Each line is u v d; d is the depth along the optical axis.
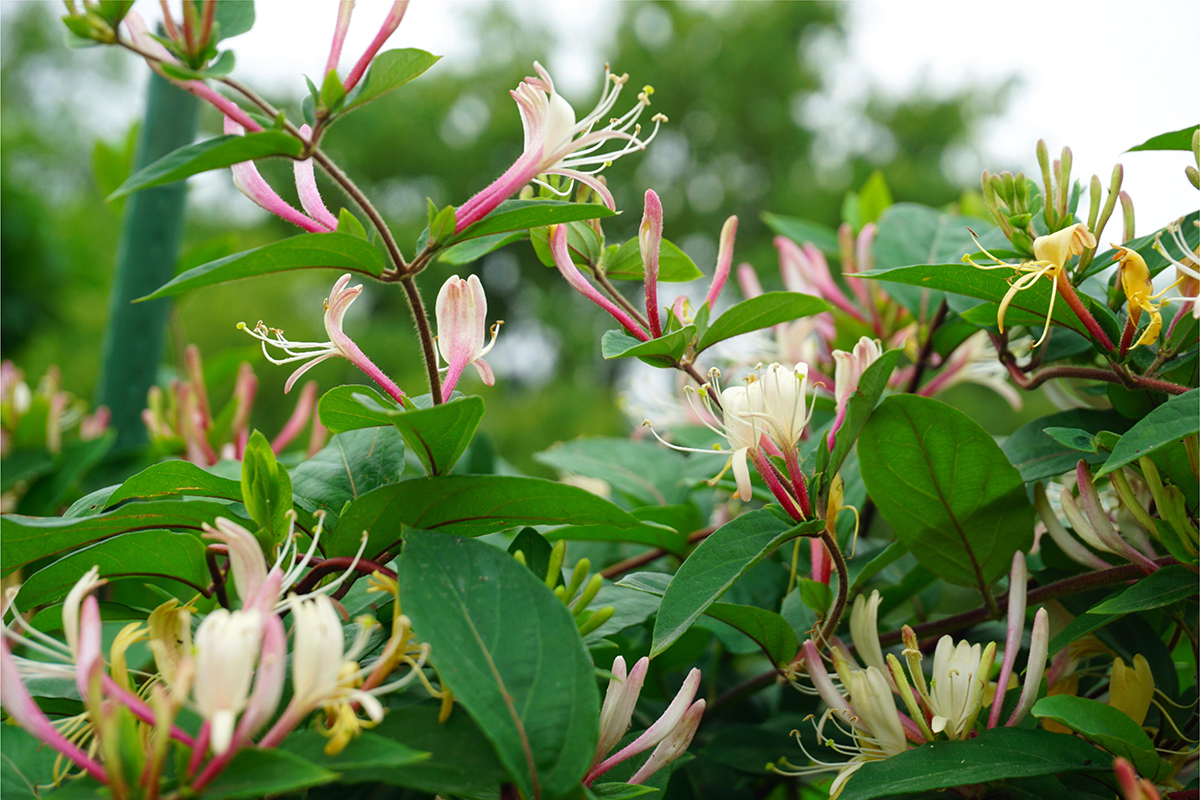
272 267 0.55
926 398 0.61
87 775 0.51
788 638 0.63
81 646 0.50
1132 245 0.63
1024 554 0.63
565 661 0.53
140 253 0.96
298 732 0.52
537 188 0.66
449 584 0.54
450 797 0.57
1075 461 0.64
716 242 7.36
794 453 0.59
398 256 0.57
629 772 0.58
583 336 6.46
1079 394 0.71
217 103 0.54
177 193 0.96
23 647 0.64
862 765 0.57
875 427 0.62
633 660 0.64
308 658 0.50
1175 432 0.55
